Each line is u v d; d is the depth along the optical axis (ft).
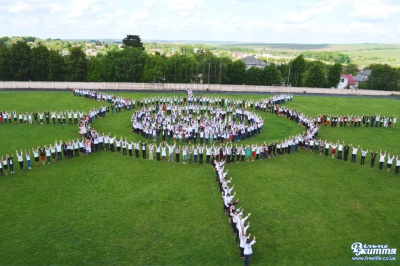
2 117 162.91
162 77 328.29
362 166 122.01
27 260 65.00
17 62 310.45
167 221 80.43
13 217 80.18
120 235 74.18
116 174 107.96
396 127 180.75
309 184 104.83
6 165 108.27
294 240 74.49
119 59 323.37
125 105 200.34
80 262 64.95
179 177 107.14
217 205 89.15
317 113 210.18
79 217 81.15
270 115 200.75
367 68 546.67
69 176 105.40
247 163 122.31
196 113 192.13
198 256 67.87
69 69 327.67
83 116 166.50
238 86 299.58
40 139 140.77
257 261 66.90
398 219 84.99
